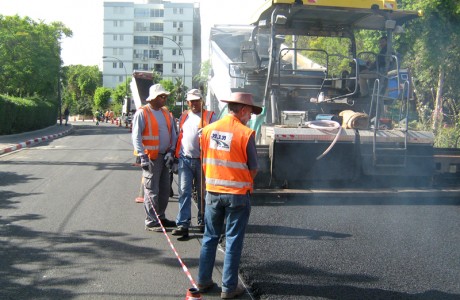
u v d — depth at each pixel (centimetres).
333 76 945
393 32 894
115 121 6275
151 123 646
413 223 683
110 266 525
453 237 622
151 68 9669
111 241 613
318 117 843
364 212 741
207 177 456
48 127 3997
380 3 834
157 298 445
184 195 636
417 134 780
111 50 9662
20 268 515
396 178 808
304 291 457
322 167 762
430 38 1422
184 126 652
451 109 1916
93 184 1019
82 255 559
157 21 9600
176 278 495
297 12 856
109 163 1409
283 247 581
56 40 3806
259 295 448
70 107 9862
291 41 1102
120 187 984
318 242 600
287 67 1061
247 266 519
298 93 917
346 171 768
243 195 443
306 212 736
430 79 1708
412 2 1430
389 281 481
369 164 768
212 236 461
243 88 955
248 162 445
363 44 1308
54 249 579
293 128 760
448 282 480
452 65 1563
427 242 602
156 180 657
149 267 525
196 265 534
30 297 442
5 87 3519
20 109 2875
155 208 657
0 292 452
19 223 691
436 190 786
